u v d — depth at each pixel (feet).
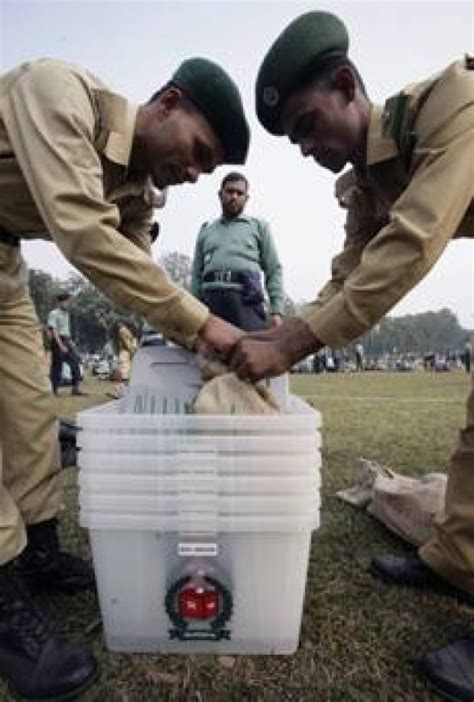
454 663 4.44
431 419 18.12
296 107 4.79
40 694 4.35
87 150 4.47
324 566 6.49
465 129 4.22
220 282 13.93
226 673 4.62
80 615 5.51
